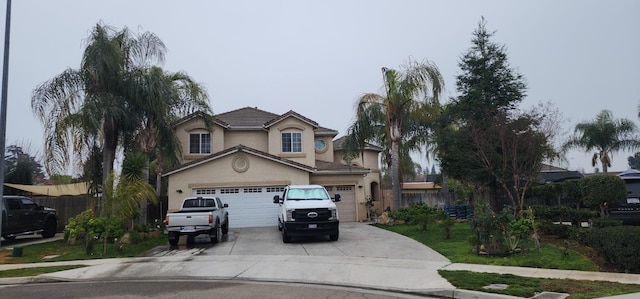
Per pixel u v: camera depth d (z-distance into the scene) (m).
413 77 22.14
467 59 21.89
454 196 35.06
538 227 14.08
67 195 27.80
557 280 9.17
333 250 14.25
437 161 25.16
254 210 23.17
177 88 23.75
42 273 11.77
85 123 18.83
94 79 19.78
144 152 21.53
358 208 25.69
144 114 21.41
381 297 8.53
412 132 28.66
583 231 13.23
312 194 17.70
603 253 10.65
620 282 8.88
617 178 14.51
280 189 23.52
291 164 23.55
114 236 15.68
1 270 12.42
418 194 31.83
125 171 18.16
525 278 9.32
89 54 19.56
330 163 27.98
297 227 15.84
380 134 26.48
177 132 26.59
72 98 19.33
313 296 8.62
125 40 21.36
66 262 13.72
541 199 20.20
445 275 9.87
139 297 8.75
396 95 22.33
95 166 21.08
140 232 18.70
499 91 21.12
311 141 27.66
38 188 27.31
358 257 12.84
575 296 7.84
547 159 18.39
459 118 21.02
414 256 12.86
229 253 14.29
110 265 12.78
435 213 20.33
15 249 15.09
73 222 16.73
